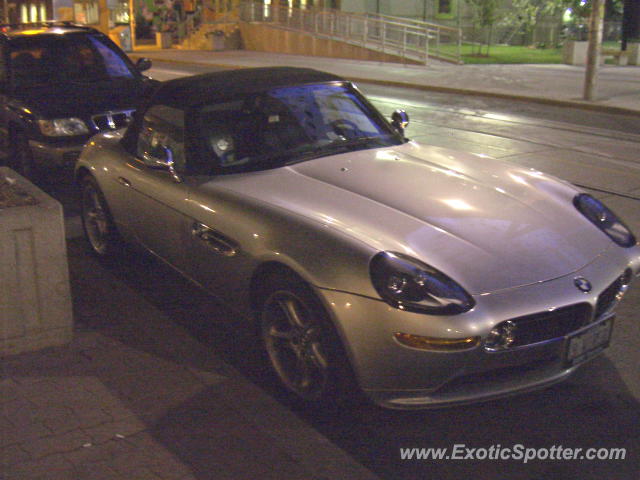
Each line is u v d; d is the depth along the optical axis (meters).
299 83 4.88
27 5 36.84
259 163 4.28
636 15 22.44
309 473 3.07
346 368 3.26
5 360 4.07
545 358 3.29
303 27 29.52
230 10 34.12
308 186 3.95
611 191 7.70
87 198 5.68
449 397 3.17
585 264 3.43
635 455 3.18
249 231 3.70
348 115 4.81
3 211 3.96
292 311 3.49
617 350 4.12
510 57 26.38
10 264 4.00
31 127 7.54
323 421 3.46
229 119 4.49
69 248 5.98
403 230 3.44
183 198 4.26
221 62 25.80
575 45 23.00
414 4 31.41
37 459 3.15
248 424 3.43
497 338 3.10
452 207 3.70
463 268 3.22
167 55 29.42
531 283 3.22
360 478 3.04
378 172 4.13
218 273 4.03
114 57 8.74
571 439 3.31
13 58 8.23
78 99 7.75
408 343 3.06
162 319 4.62
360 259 3.22
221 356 4.12
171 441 3.29
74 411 3.54
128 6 31.67
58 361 4.05
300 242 3.42
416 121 12.70
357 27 28.41
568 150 10.02
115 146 5.30
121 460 3.14
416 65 23.75
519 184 4.11
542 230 3.58
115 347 4.23
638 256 3.71
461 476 3.06
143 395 3.69
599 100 15.27
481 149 10.03
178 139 4.51
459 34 24.25
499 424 3.44
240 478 3.03
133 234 5.04
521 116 13.59
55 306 4.17
